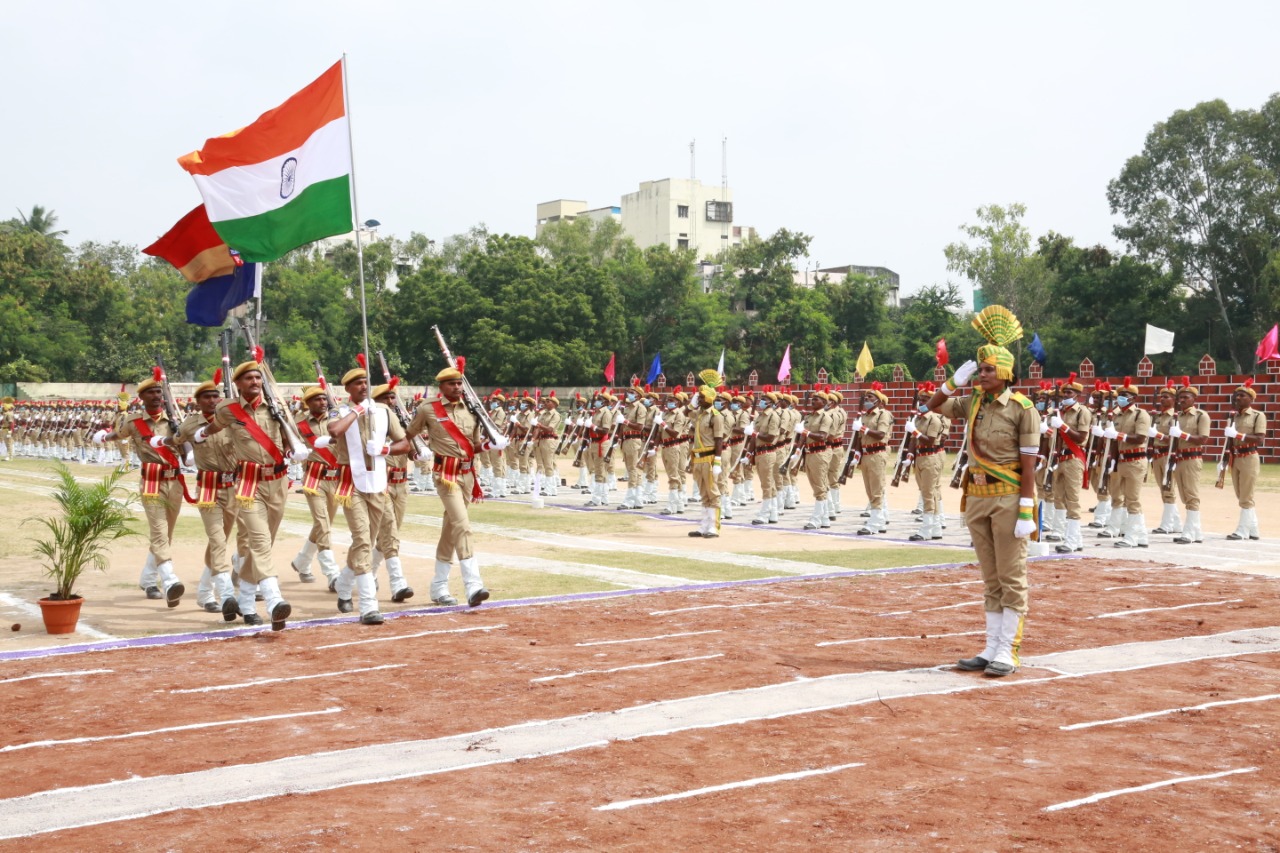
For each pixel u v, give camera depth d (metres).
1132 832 5.29
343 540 17.27
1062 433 15.58
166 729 7.10
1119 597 12.12
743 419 24.56
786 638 9.86
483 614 11.09
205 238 15.04
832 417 19.72
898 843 5.15
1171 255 55.25
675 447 22.59
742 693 7.91
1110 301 56.19
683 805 5.67
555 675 8.48
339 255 84.12
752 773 6.18
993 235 69.19
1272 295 49.59
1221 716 7.36
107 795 5.86
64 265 76.38
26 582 13.42
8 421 47.25
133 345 75.38
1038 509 8.62
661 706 7.56
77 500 10.55
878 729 7.03
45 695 7.96
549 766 6.31
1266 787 5.95
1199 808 5.61
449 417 11.55
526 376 62.84
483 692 7.99
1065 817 5.48
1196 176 54.56
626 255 76.19
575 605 11.58
